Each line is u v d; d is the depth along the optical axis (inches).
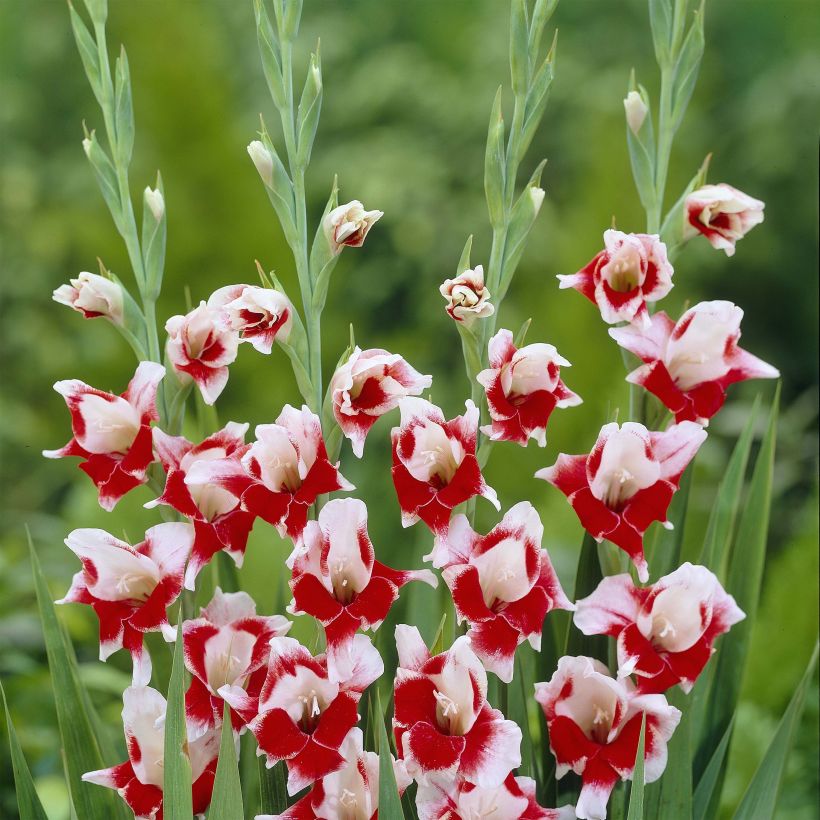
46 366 256.8
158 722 89.4
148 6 204.8
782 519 178.1
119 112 91.9
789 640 123.0
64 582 138.4
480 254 287.6
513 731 88.9
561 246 206.7
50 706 110.3
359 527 89.5
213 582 94.3
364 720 92.7
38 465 227.8
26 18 296.0
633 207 190.9
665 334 91.7
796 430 180.1
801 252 266.1
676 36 92.4
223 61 252.8
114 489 90.7
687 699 92.0
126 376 202.2
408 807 91.5
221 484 89.4
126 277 202.4
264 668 90.5
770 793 92.8
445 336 277.1
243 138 207.5
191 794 89.1
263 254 198.1
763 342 266.4
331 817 89.5
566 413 166.4
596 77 287.6
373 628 89.3
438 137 303.7
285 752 88.8
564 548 128.1
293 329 90.4
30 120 294.7
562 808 90.4
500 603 90.4
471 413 89.7
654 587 90.4
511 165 91.0
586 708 90.8
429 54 317.1
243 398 191.3
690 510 140.7
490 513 164.9
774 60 285.7
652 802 92.2
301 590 89.1
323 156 303.6
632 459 90.7
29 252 275.7
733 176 276.4
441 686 89.4
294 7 90.5
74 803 92.7
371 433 184.2
